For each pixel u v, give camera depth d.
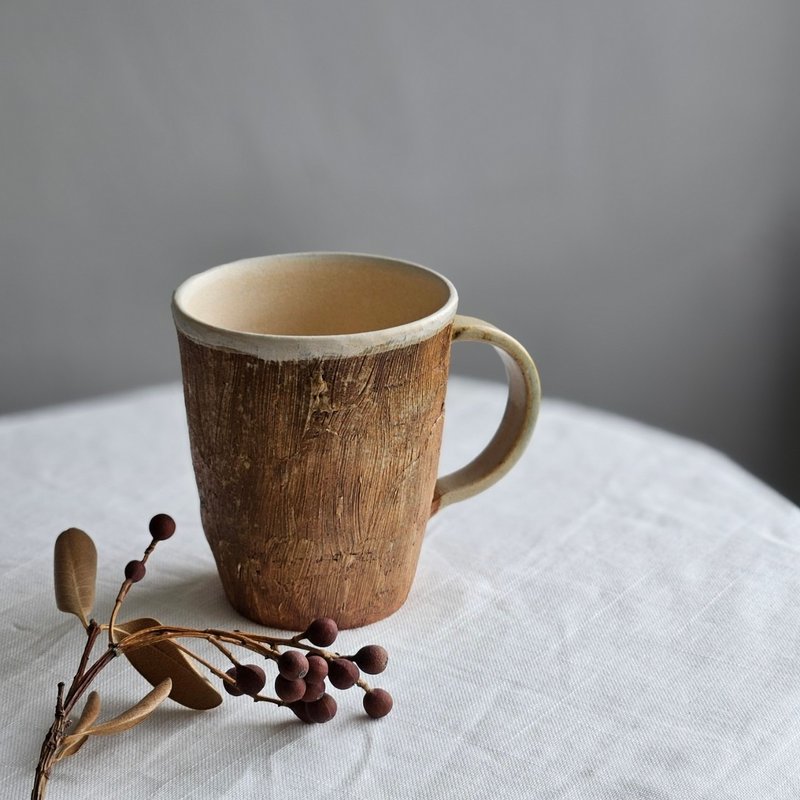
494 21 1.01
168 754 0.49
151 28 0.96
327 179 1.03
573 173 1.07
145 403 0.73
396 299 0.58
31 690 0.52
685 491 0.64
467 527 0.62
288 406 0.51
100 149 0.99
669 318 1.15
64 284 1.03
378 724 0.50
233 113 1.00
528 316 1.12
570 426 0.71
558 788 0.47
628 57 1.04
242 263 0.58
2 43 0.94
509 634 0.54
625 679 0.52
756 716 0.50
